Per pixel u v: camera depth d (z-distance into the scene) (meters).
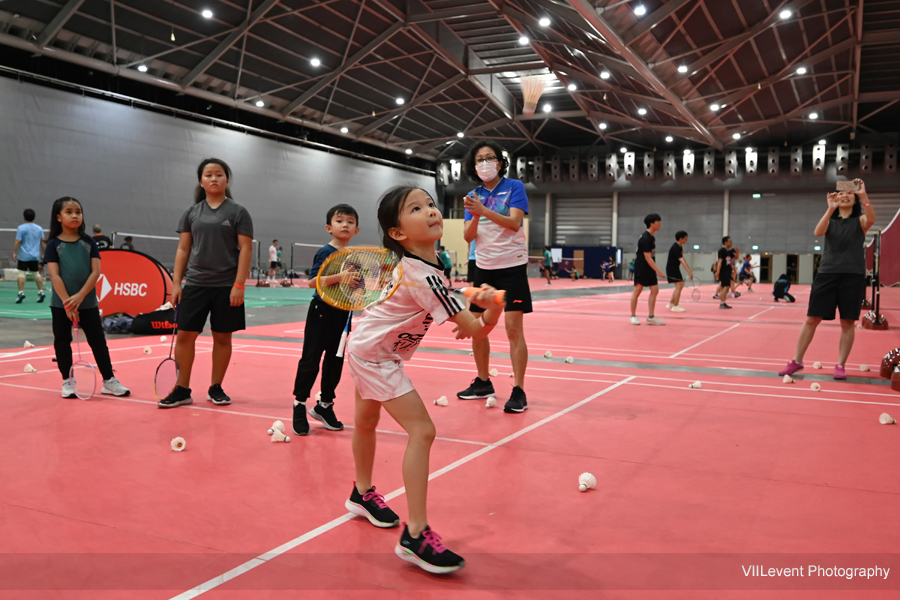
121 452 3.72
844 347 6.34
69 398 5.16
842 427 4.43
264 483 3.23
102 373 5.34
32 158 22.02
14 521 2.70
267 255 31.05
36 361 6.84
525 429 4.33
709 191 39.16
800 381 6.22
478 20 24.94
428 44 26.55
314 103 30.55
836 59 23.86
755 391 5.71
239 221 4.96
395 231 2.51
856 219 6.21
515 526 2.72
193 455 3.69
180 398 4.98
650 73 21.28
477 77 29.48
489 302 2.17
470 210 4.76
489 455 3.73
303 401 4.23
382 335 2.52
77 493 3.04
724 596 2.12
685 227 39.81
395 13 23.52
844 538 2.60
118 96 24.38
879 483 3.27
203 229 4.91
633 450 3.86
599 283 35.44
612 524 2.74
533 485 3.23
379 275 2.71
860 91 27.86
